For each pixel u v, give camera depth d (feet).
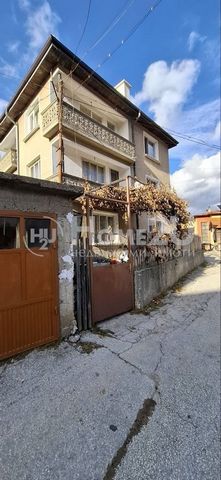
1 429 7.04
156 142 48.29
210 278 31.35
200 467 6.05
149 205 24.41
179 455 6.37
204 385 9.41
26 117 35.83
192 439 6.88
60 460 6.16
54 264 12.35
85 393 8.73
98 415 7.71
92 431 7.08
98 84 33.58
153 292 21.50
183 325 15.89
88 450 6.46
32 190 11.56
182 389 9.13
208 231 68.28
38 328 11.69
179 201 29.17
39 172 33.42
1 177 9.69
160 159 48.98
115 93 35.83
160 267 23.72
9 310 10.69
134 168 40.78
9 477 5.69
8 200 10.77
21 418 7.48
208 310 19.13
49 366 10.35
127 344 12.82
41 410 7.82
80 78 31.89
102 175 37.45
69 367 10.33
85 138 31.07
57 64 28.81
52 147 29.68
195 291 24.91
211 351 12.29
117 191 26.22
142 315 17.52
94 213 31.63
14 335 10.84
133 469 5.97
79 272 14.07
